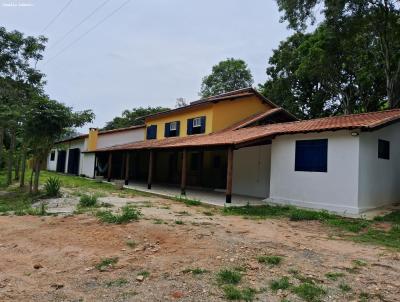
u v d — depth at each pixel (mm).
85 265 5352
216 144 13602
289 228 8938
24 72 21484
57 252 6031
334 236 8094
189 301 4059
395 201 12891
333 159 11742
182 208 11914
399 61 21297
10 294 4199
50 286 4477
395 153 13031
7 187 18781
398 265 5695
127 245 6480
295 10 19203
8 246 6418
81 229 7766
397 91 21125
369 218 10305
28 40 21094
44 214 9719
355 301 4141
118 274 4957
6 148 33875
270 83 32312
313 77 27859
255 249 6441
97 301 4027
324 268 5410
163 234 7348
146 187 19656
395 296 4320
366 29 20406
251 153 16438
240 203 13234
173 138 23516
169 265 5355
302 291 4363
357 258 6082
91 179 25750
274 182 13820
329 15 19125
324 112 31719
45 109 14383
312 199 12281
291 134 13094
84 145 29641
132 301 4035
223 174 19250
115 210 10469
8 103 20266
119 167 28422
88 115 15406
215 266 5340
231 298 4133
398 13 18922
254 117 21281
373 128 10758
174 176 24422
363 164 11234
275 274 5043
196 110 22656
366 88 27016
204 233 7621
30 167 37281
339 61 24625
